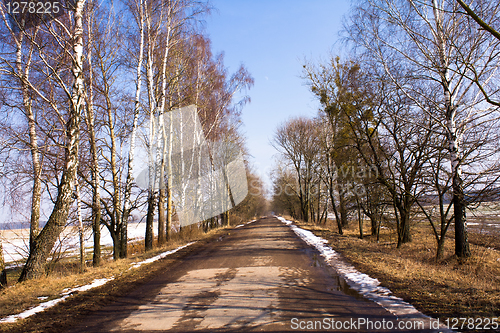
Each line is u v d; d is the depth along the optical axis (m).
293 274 7.80
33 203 10.65
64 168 9.54
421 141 13.00
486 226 12.59
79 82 9.65
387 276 6.89
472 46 9.88
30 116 10.33
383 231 24.50
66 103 10.95
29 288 7.36
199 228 23.53
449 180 11.60
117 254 13.89
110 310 5.46
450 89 11.11
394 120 13.65
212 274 8.20
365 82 13.46
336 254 10.80
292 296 5.79
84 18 11.06
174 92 18.61
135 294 6.52
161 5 14.71
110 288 7.00
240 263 9.69
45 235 8.96
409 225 17.20
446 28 10.52
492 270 9.23
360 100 15.44
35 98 10.16
